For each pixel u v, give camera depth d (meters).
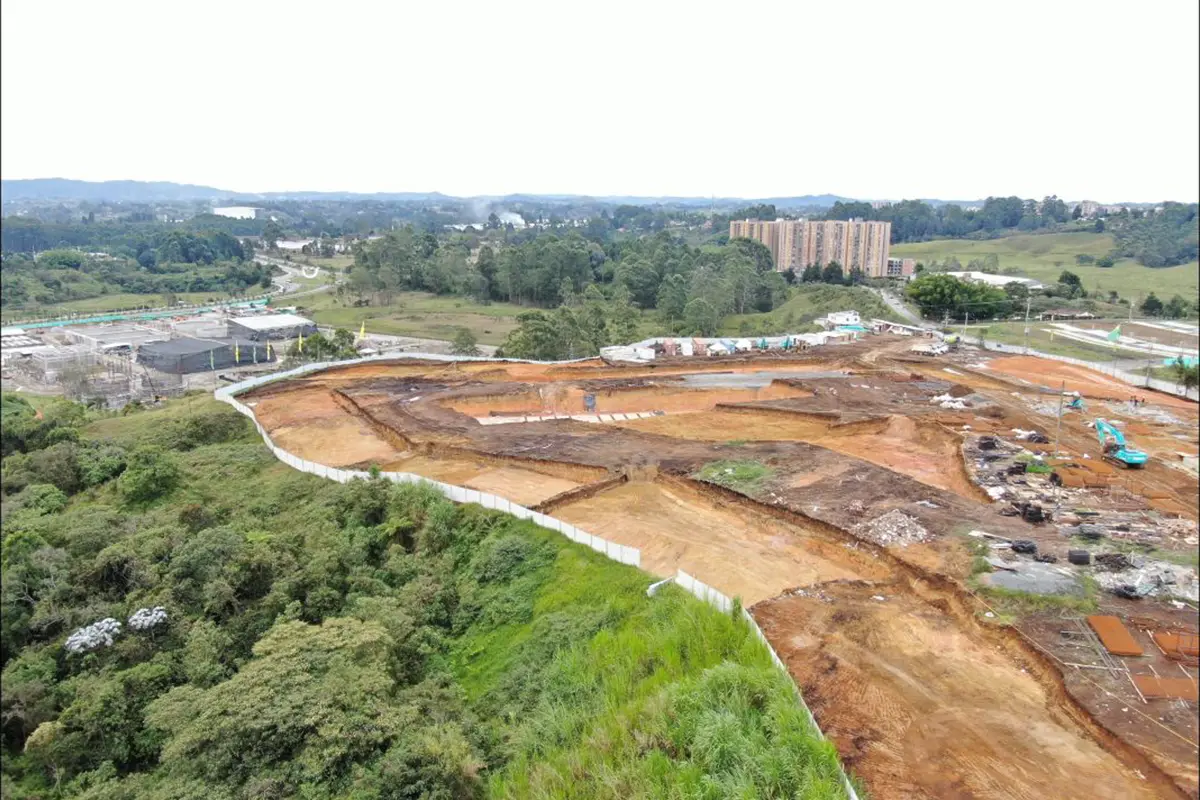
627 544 34.31
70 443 51.41
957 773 19.83
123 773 26.67
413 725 23.81
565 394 63.75
